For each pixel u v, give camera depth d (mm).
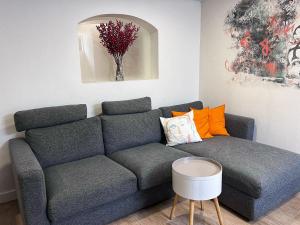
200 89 3645
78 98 2629
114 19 3035
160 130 2854
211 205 2277
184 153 2414
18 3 2182
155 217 2121
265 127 2898
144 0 2900
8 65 2221
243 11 2906
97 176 1945
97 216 1906
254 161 2148
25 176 1535
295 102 2578
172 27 3191
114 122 2551
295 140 2637
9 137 2322
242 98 3096
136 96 3041
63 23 2426
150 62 3371
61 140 2234
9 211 2248
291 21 2500
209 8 3311
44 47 2363
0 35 2148
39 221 1640
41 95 2420
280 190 2098
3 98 2244
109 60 3154
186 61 3434
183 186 1745
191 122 2791
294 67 2535
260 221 2031
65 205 1684
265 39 2740
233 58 3113
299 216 2090
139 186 2033
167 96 3340
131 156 2344
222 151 2404
